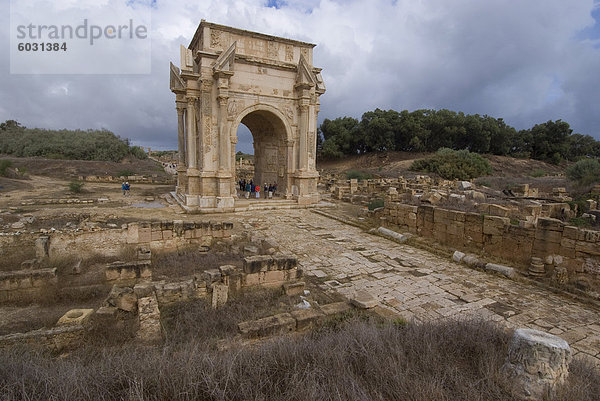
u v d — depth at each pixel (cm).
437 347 504
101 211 2033
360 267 1189
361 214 2147
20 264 1028
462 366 474
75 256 1107
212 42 2270
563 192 2398
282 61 2506
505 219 1183
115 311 709
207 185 2270
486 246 1242
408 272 1140
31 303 809
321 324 685
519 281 1047
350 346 489
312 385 395
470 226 1302
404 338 538
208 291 838
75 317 658
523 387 415
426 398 385
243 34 2356
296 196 2612
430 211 1493
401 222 1666
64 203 2406
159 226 1271
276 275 931
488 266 1141
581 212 1723
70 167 5003
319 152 9094
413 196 1928
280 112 2517
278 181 2941
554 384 414
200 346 564
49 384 382
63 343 582
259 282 909
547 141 8006
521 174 6512
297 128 2595
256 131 3072
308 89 2511
